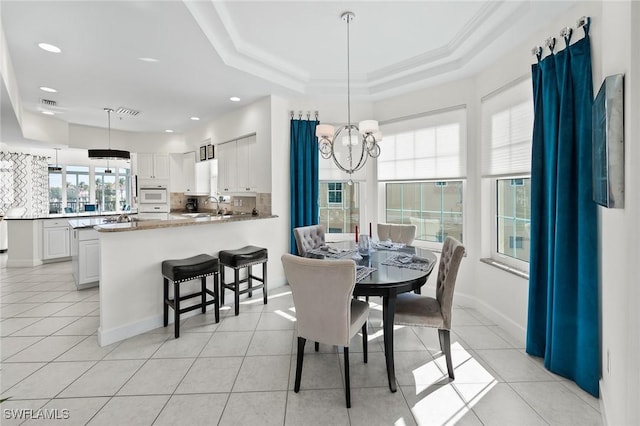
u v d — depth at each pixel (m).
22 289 3.99
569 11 2.11
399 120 3.92
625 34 1.38
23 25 2.37
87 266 3.98
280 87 3.73
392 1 2.34
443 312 2.05
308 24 2.66
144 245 2.83
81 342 2.58
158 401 1.84
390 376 1.93
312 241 3.26
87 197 8.07
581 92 1.91
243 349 2.48
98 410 1.76
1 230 6.62
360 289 1.90
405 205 4.06
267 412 1.75
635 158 1.25
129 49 2.77
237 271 3.17
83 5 2.13
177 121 5.37
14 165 6.62
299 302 1.87
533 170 2.29
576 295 1.97
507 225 2.96
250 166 4.46
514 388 1.95
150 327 2.84
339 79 3.85
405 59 3.34
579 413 1.73
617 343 1.49
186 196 6.70
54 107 4.52
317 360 2.31
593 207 1.83
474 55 2.86
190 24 2.38
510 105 2.76
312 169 4.23
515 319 2.67
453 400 1.85
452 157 3.47
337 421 1.68
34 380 2.04
